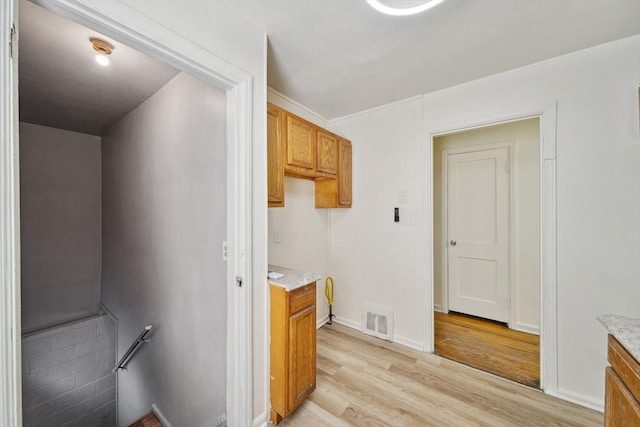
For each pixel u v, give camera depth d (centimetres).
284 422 152
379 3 118
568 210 168
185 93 185
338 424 151
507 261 285
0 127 65
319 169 226
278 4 126
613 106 157
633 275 152
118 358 295
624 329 95
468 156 309
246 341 138
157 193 220
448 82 208
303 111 257
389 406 164
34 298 295
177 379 199
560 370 171
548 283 173
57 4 78
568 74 169
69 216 321
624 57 154
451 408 162
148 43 99
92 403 309
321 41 156
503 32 148
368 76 198
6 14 66
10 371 66
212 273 163
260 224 148
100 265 343
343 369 203
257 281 147
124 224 277
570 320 168
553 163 172
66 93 222
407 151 241
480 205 302
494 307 293
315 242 277
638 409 78
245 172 136
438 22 139
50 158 309
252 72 140
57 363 291
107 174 324
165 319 212
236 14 131
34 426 274
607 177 158
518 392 176
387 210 255
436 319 302
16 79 68
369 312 263
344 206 264
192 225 181
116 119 284
